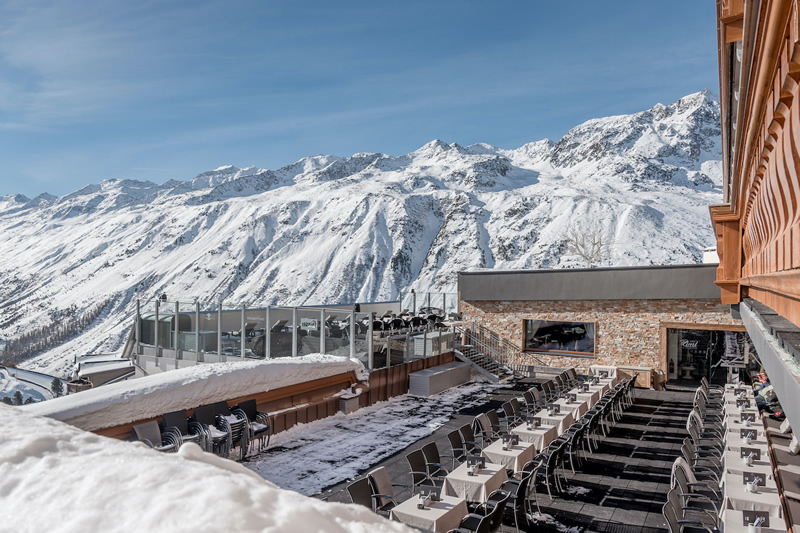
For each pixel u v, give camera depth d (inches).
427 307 1064.8
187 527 31.6
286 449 508.1
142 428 420.2
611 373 846.5
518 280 957.8
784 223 151.6
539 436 454.0
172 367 820.0
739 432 467.2
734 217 404.5
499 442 420.2
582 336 922.7
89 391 426.9
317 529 34.1
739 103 139.6
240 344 752.3
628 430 595.5
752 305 282.8
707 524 312.5
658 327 861.8
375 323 740.7
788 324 138.6
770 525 276.8
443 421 621.6
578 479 441.1
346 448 513.7
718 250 417.4
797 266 116.4
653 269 860.6
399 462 474.0
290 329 729.0
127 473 40.8
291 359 603.8
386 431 576.4
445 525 288.8
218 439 446.0
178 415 445.1
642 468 467.8
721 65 156.7
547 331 949.8
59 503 37.0
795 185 118.0
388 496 311.1
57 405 397.1
